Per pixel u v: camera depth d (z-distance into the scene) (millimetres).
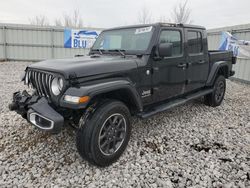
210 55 4801
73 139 3365
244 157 2982
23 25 13586
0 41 13672
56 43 14078
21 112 2830
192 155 3029
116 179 2486
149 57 3258
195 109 5074
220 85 5270
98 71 2639
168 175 2572
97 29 14039
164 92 3703
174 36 3754
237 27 8922
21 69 10977
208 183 2443
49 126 2410
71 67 2510
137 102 3010
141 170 2664
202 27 4512
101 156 2604
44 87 2699
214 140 3508
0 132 3592
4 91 6266
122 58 3186
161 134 3670
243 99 6145
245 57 8539
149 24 3508
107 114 2578
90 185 2381
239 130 3926
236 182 2469
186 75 4125
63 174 2559
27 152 3000
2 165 2697
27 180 2441
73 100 2336
